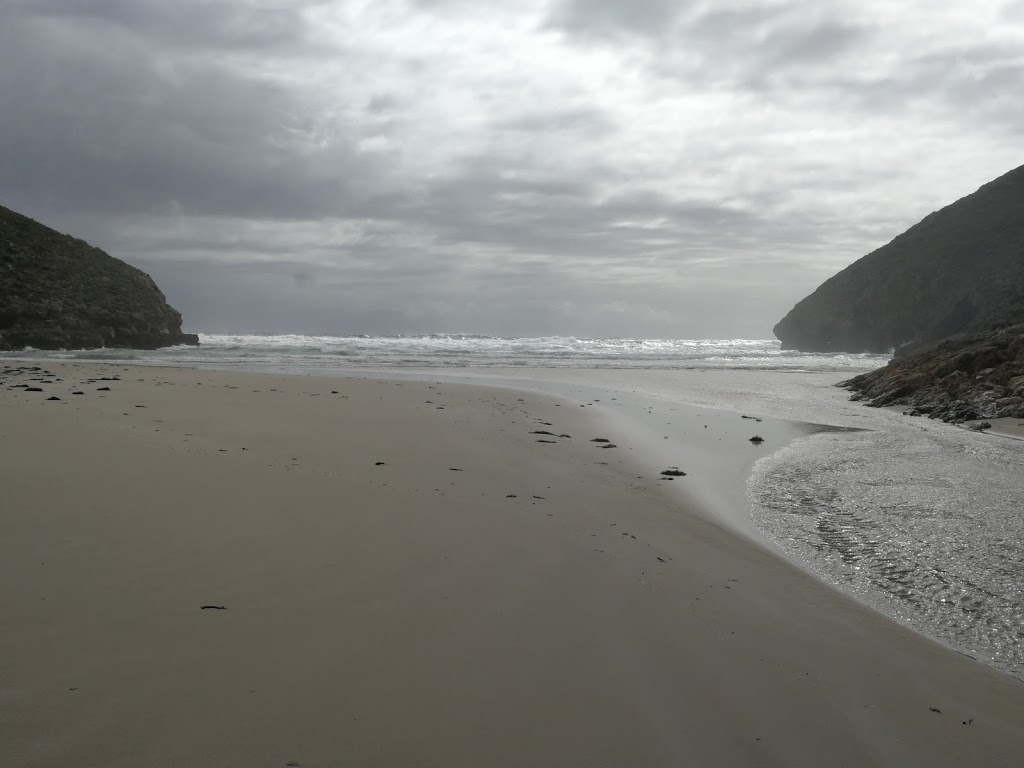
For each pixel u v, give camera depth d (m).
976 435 18.27
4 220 61.22
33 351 46.97
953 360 27.39
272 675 4.07
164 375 23.83
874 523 9.54
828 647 5.48
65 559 5.44
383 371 35.06
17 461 8.06
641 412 20.94
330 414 15.44
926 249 80.62
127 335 54.69
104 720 3.46
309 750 3.41
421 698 4.01
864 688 4.84
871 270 87.19
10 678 3.75
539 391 26.09
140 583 5.15
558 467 11.58
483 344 88.19
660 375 37.94
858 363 61.91
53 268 58.00
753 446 15.91
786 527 9.32
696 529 8.73
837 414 23.17
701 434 17.28
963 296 64.19
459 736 3.69
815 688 4.75
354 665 4.29
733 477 12.46
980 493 11.39
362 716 3.76
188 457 9.08
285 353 52.44
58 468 7.91
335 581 5.56
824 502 10.74
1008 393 23.28
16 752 3.14
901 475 12.85
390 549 6.43
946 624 6.29
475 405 19.84
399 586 5.60
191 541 6.09
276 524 6.78
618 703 4.23
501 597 5.61
